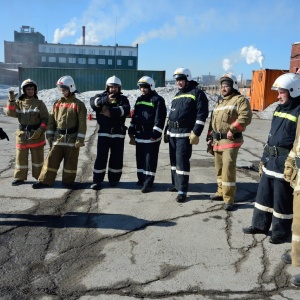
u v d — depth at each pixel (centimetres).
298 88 371
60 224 449
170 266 354
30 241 402
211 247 394
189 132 530
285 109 383
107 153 591
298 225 330
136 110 586
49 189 583
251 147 1029
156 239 412
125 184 622
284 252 383
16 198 539
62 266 351
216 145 512
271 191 409
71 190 582
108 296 305
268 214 417
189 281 328
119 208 506
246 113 474
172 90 2447
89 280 328
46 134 595
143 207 511
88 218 469
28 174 671
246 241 409
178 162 535
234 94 500
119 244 398
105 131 584
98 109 584
